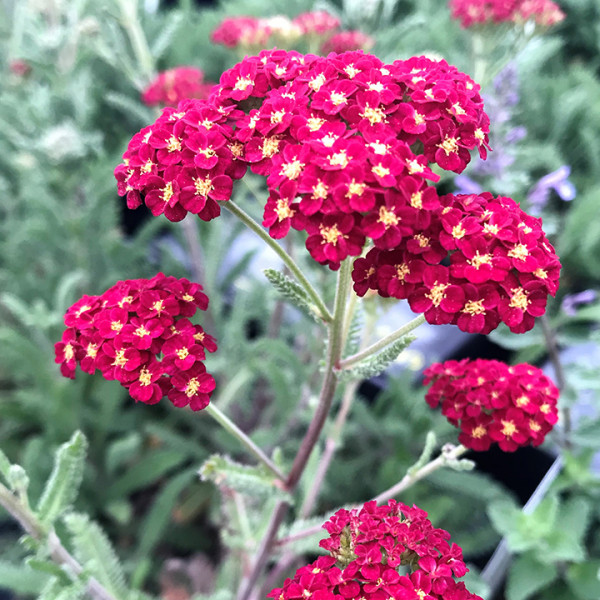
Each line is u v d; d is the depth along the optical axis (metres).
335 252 0.10
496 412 0.14
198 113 0.11
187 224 0.27
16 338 0.23
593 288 0.30
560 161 0.31
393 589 0.10
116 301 0.12
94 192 0.27
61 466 0.13
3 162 0.35
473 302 0.10
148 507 0.26
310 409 0.23
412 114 0.10
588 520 0.20
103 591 0.15
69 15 0.30
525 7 0.21
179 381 0.11
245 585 0.16
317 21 0.24
